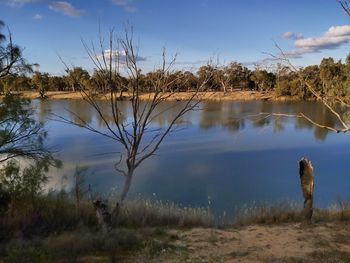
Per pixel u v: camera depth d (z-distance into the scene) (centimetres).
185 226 1068
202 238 926
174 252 807
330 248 845
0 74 1111
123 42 754
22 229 916
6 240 870
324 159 2730
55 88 9638
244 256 789
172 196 1853
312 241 898
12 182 1045
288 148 3136
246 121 4828
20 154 1098
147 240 864
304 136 3722
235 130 4134
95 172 2236
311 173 1045
